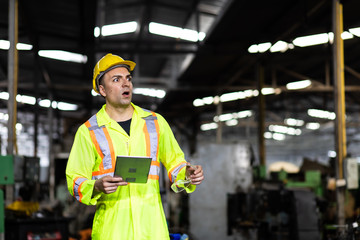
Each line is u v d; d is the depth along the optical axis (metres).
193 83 19.41
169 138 2.75
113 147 2.60
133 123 2.66
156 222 2.57
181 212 11.80
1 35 14.72
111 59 2.68
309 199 8.54
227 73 18.22
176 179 2.68
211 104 24.47
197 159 10.83
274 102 27.97
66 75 19.59
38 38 14.09
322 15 12.86
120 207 2.55
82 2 10.95
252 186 10.84
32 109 26.64
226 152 10.80
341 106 8.12
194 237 10.23
